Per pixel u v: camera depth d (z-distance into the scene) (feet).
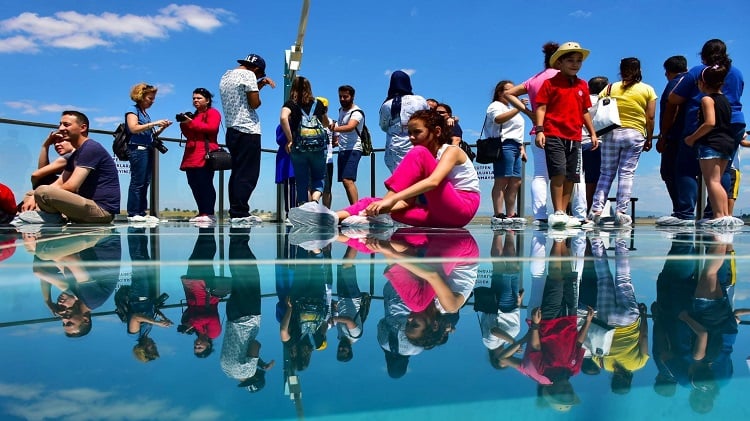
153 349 1.60
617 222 12.76
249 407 1.14
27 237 6.79
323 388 1.26
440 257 4.32
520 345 1.67
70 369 1.40
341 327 1.91
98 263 3.80
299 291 2.67
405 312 2.18
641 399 1.21
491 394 1.23
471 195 9.62
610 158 13.07
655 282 3.05
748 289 2.78
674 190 14.06
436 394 1.23
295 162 13.82
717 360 1.53
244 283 2.90
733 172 13.74
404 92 14.15
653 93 12.94
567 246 5.64
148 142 15.58
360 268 3.57
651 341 1.74
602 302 2.43
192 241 6.17
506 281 3.04
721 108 11.51
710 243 6.23
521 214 19.90
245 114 14.07
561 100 11.37
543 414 1.11
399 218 9.68
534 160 13.62
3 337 1.72
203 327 1.89
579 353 1.59
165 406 1.14
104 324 1.92
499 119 14.47
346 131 15.42
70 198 11.09
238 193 14.25
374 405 1.16
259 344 1.67
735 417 1.10
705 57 11.67
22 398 1.19
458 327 1.92
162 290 2.67
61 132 11.66
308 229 9.36
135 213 15.53
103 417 1.07
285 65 24.02
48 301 2.36
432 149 9.51
